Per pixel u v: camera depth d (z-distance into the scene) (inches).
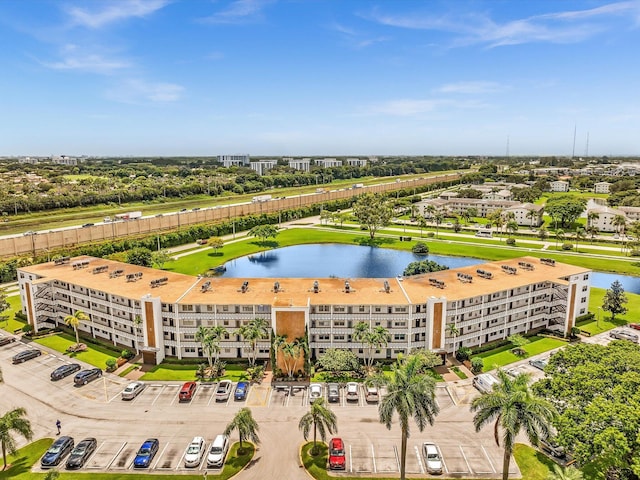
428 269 5649.6
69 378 3472.0
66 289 4315.9
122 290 3927.2
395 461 2534.5
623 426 2080.5
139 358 3789.4
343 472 2443.4
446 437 2743.6
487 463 2511.1
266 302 3634.4
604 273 6924.2
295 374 3457.2
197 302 3651.6
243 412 2546.8
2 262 6323.8
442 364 3629.4
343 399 3174.2
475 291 3848.4
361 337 3442.4
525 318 4224.9
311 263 7613.2
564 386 2463.1
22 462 2513.5
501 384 2164.1
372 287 3969.0
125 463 2511.1
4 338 4195.4
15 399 3179.1
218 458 2480.3
